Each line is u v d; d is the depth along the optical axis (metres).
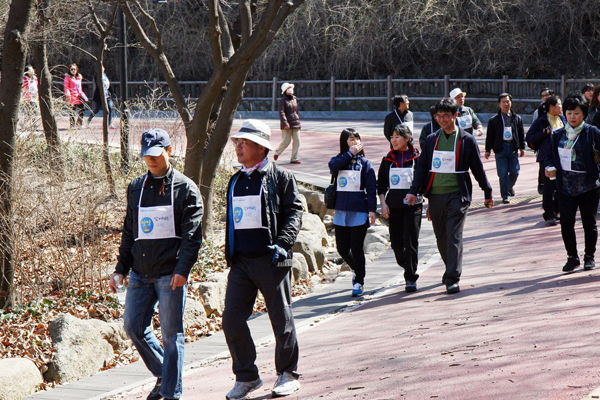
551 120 14.74
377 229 14.09
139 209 6.07
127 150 15.93
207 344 8.56
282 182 6.19
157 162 6.03
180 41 44.28
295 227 6.09
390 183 9.95
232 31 13.55
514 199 16.33
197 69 44.84
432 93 37.59
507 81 35.69
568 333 6.78
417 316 8.46
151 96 17.86
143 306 6.16
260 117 39.19
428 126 12.62
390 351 7.06
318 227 14.27
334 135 28.69
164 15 44.22
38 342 8.06
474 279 10.08
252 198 6.06
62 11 15.88
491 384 5.58
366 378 6.25
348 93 39.09
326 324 8.83
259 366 7.30
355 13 41.81
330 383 6.28
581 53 38.91
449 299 9.10
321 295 10.35
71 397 6.95
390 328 8.08
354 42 41.53
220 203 15.77
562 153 9.54
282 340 6.11
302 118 38.66
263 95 40.38
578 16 38.44
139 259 6.09
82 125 17.61
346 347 7.54
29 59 22.80
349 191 10.05
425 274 10.88
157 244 6.04
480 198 16.77
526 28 39.25
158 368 6.27
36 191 10.69
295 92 40.03
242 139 6.10
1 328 8.64
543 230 12.96
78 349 8.05
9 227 9.50
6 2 14.38
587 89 14.88
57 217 10.52
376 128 31.61
